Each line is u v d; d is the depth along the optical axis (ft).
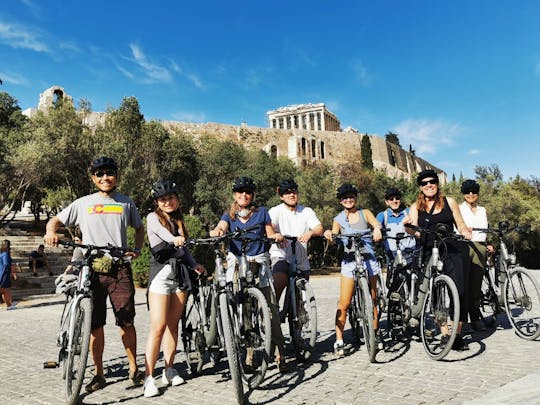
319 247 95.50
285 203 17.11
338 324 16.24
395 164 328.08
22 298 49.85
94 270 12.87
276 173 111.04
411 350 16.10
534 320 17.47
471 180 20.25
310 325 15.53
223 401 11.66
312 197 95.76
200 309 14.44
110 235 13.50
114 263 13.19
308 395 11.79
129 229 53.98
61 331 13.12
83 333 11.69
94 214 13.48
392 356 15.44
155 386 12.54
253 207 15.08
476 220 20.10
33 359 18.02
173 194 13.74
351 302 17.37
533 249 107.96
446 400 10.71
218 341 14.11
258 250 14.60
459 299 15.49
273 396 11.91
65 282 13.37
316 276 78.89
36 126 85.51
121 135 94.53
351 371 13.91
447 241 16.06
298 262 16.58
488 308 25.22
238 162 116.37
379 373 13.47
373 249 17.24
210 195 103.76
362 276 15.29
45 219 131.23
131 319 13.35
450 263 15.81
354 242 15.84
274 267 16.15
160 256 13.43
